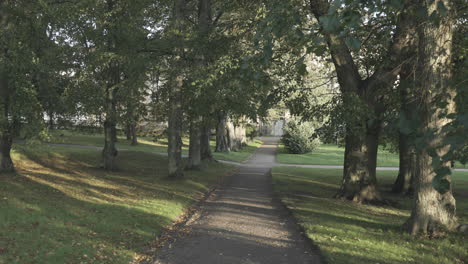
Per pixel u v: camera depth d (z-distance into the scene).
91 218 9.55
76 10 16.86
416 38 12.11
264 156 47.97
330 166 37.12
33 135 13.23
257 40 3.47
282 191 17.72
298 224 10.29
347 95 12.27
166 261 7.12
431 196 8.59
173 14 20.19
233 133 50.91
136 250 7.69
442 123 7.02
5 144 16.41
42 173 18.11
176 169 19.61
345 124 12.58
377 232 9.25
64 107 20.00
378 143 16.27
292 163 39.75
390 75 13.44
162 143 52.59
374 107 13.91
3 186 12.39
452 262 6.89
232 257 7.36
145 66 17.48
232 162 37.03
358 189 15.19
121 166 25.19
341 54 14.64
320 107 13.64
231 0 15.62
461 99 2.54
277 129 114.38
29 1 14.64
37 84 16.89
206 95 16.17
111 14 18.83
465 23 8.42
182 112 20.25
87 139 43.84
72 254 6.86
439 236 8.35
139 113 20.94
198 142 25.84
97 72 20.11
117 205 11.66
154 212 11.17
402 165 19.17
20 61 12.57
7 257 6.26
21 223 8.26
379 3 2.47
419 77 7.28
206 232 9.52
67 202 11.23
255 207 13.47
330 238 8.60
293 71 13.23
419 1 5.46
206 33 16.78
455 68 7.69
